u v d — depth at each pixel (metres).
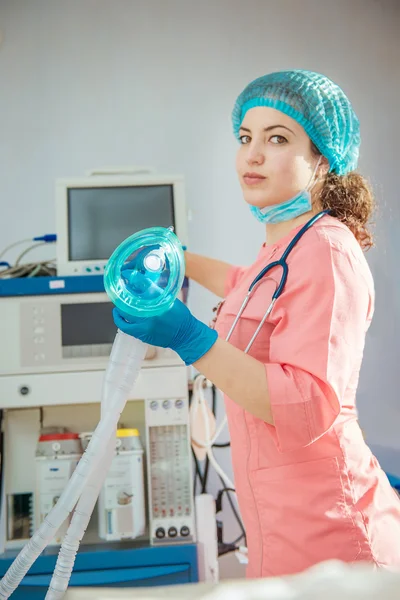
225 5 2.79
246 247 2.66
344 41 2.82
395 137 2.79
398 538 1.25
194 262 1.85
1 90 2.69
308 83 1.36
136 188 2.05
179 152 2.69
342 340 1.18
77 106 2.70
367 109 2.79
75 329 1.84
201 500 1.83
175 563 1.73
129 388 1.15
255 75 2.76
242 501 1.34
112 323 1.85
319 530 1.22
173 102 2.72
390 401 2.64
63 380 1.82
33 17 2.74
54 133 2.67
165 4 2.78
